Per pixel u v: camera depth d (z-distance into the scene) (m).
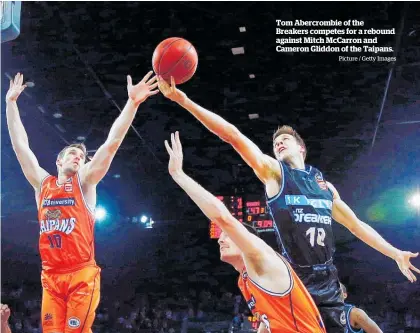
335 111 12.59
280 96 12.12
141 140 14.34
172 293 16.23
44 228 4.45
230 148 14.45
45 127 13.04
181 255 16.47
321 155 14.69
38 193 4.65
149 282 16.36
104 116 12.55
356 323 3.99
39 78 10.95
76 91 11.52
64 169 4.59
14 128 4.77
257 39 10.27
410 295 14.34
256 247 3.20
